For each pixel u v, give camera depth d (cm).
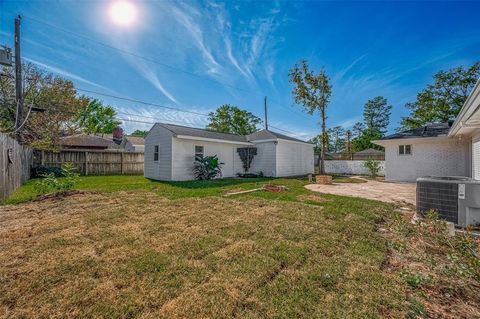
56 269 225
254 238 312
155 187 789
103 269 225
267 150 1407
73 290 191
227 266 233
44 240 300
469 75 1636
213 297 182
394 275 219
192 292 189
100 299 179
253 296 185
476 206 337
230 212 452
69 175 653
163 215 426
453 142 1073
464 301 180
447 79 1709
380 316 162
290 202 552
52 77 1423
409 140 1115
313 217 418
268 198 602
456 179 389
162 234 325
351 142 3262
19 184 778
